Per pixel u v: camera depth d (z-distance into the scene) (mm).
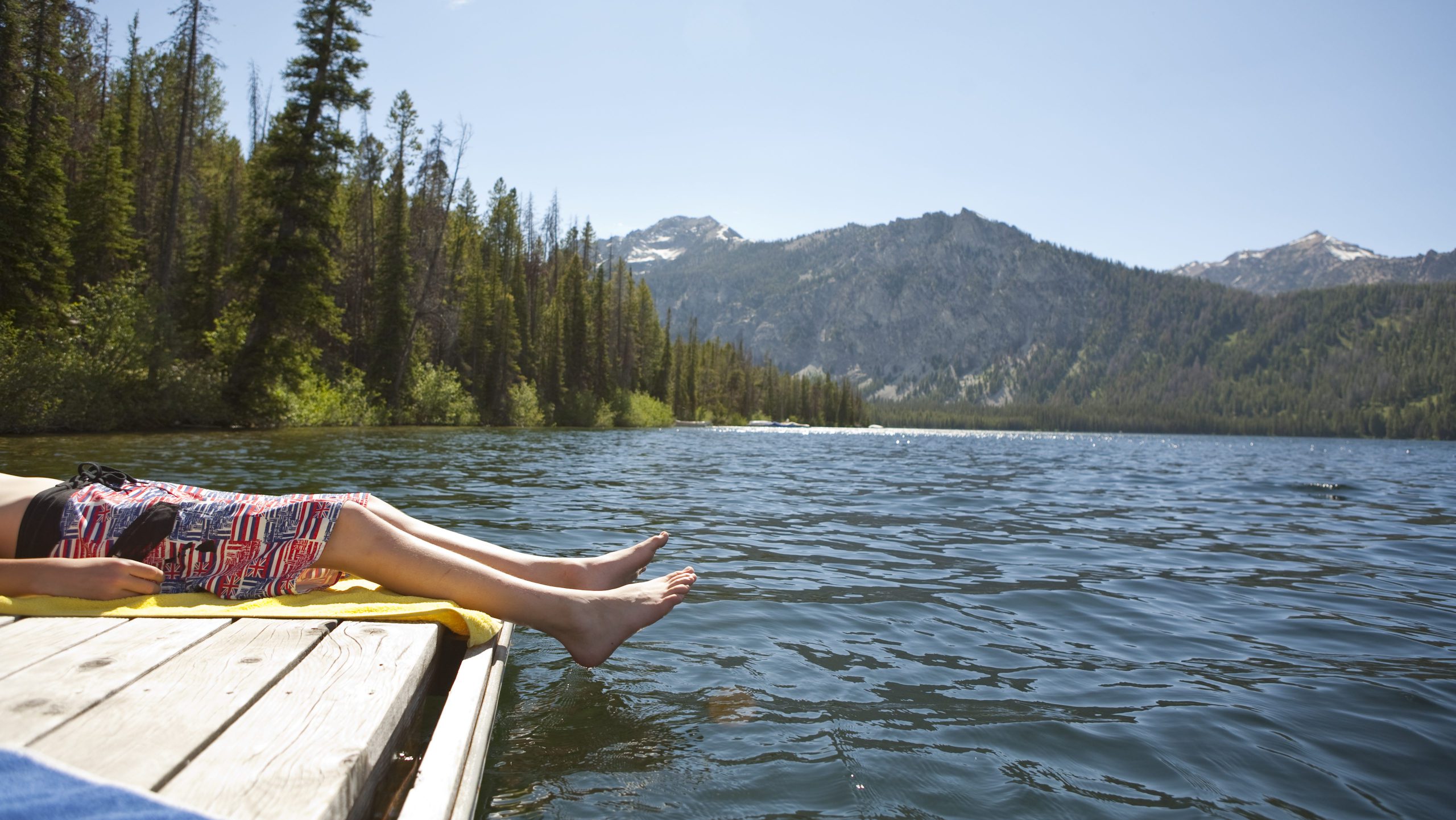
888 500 10922
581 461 17188
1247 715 3170
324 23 27875
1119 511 10391
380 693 1997
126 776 1474
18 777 1334
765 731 2822
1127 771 2623
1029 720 3043
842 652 3838
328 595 2852
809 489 12359
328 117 28750
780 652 3797
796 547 6832
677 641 3900
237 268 27406
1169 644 4215
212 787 1485
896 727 2910
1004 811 2305
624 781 2379
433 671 2672
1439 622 4820
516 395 49750
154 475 9773
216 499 2910
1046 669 3707
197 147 50281
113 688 1902
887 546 7031
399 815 1786
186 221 40844
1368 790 2527
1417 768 2707
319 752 1648
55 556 2734
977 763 2637
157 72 48281
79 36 33781
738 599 4840
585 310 64500
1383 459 35750
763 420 118750
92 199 33812
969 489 13164
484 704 2301
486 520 7512
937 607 4867
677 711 2979
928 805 2324
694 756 2582
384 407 36062
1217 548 7512
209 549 2816
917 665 3686
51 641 2244
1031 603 5055
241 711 1836
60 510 2754
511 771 2426
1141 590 5531
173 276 36469
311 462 13023
